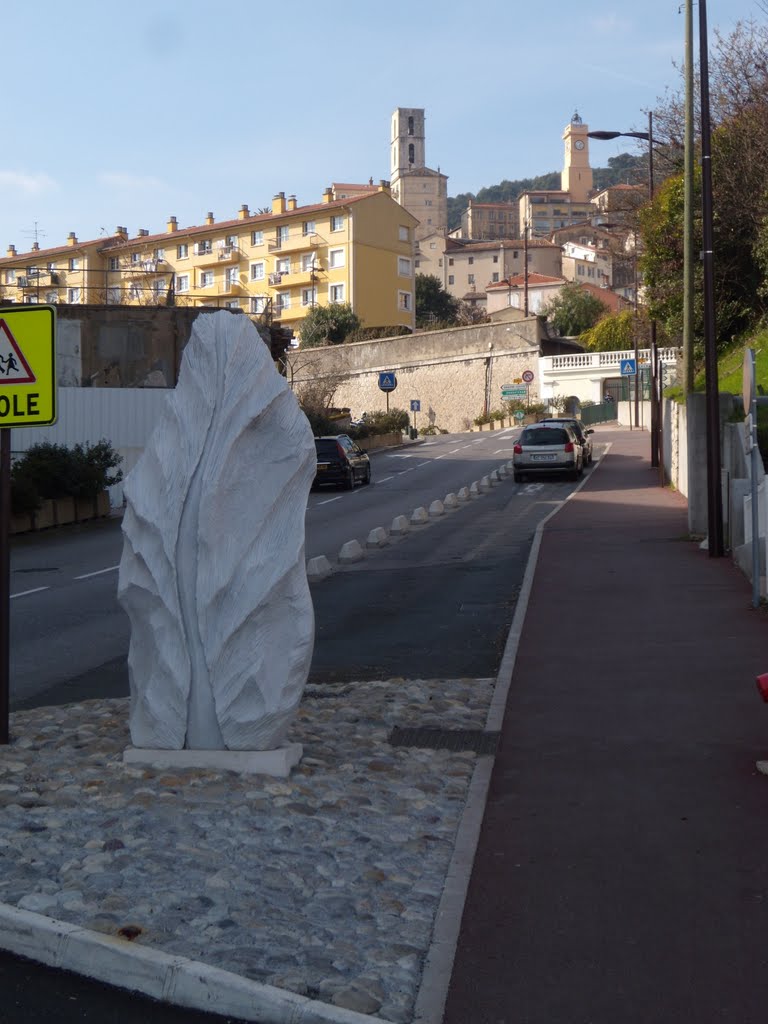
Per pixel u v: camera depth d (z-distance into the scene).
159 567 6.86
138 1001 4.21
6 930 4.64
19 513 28.22
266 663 6.73
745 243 32.84
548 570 16.94
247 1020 4.05
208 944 4.43
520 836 5.86
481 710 8.77
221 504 6.75
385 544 22.67
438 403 78.50
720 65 33.62
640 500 28.56
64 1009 4.16
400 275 93.81
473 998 4.16
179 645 6.84
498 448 54.94
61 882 5.05
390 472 45.19
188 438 6.89
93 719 8.63
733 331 34.91
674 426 31.14
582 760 7.25
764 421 18.52
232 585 6.73
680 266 34.91
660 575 15.84
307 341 86.25
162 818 5.94
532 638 11.61
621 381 69.50
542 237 171.12
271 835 5.73
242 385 6.83
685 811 6.17
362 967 4.31
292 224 91.75
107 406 35.50
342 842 5.69
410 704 8.95
